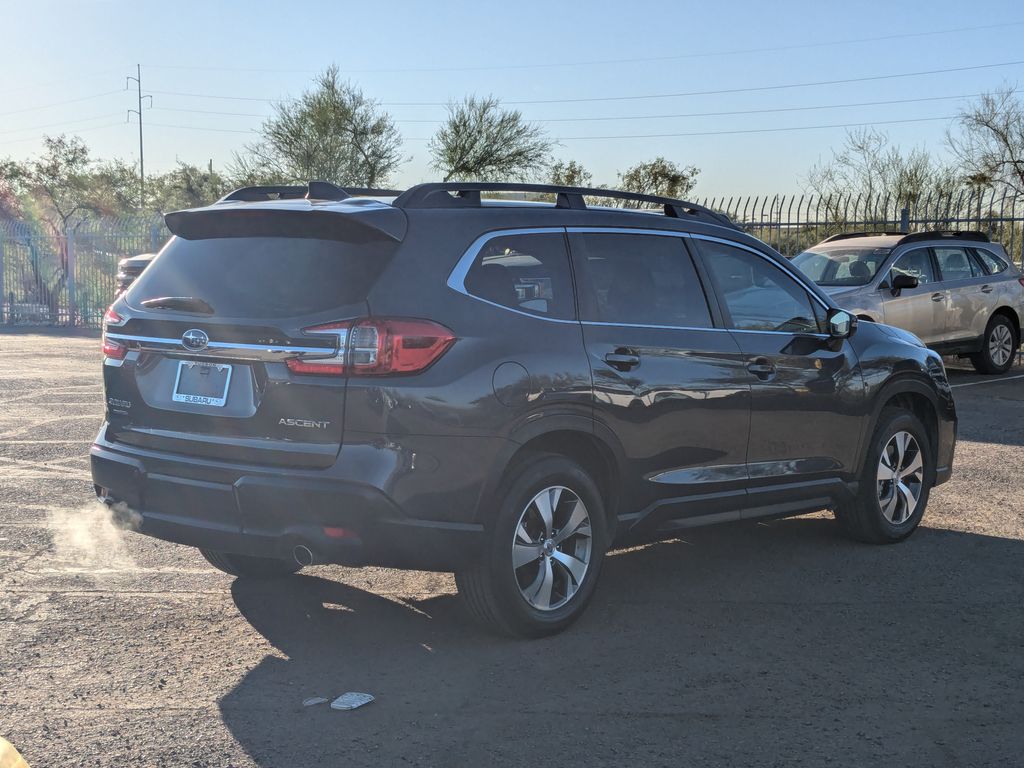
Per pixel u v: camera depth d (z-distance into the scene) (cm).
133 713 381
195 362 442
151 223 2333
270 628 473
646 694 405
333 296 419
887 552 616
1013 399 1276
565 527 468
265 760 346
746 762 349
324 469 411
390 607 505
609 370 474
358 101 4847
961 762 351
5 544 595
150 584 533
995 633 478
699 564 589
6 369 1451
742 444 539
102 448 467
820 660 443
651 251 519
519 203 479
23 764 168
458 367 423
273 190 515
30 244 2425
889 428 621
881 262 1392
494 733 369
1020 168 3700
